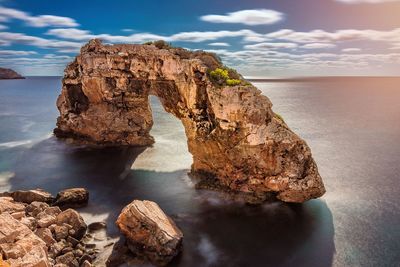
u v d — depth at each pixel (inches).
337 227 1113.4
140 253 941.8
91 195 1373.0
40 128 2699.3
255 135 1246.3
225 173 1368.1
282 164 1238.3
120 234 1060.5
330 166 1728.6
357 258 956.6
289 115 3567.9
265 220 1165.1
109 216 1189.1
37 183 1501.0
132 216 958.4
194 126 1448.1
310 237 1059.9
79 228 1029.2
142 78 1801.2
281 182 1243.2
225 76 1347.2
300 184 1226.0
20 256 780.6
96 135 2097.7
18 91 6934.1
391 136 2448.3
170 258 923.4
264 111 1254.3
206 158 1430.9
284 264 936.9
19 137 2370.8
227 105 1280.8
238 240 1050.7
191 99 1438.2
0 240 813.9
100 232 1071.0
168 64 1574.8
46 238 939.3
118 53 1844.2
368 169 1678.2
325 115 3565.5
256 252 989.8
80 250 947.3
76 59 2086.6
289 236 1067.3
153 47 1685.5
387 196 1344.7
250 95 1258.0
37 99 5157.5
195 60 1413.6
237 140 1282.0
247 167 1298.0
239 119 1264.8
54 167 1716.3
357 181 1510.8
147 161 1813.5
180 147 2084.2
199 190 1419.8
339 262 941.2
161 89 1665.8
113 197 1355.8
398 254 970.7
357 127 2815.0
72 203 1257.4
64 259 880.9
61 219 1037.2
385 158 1865.2
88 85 1982.0
